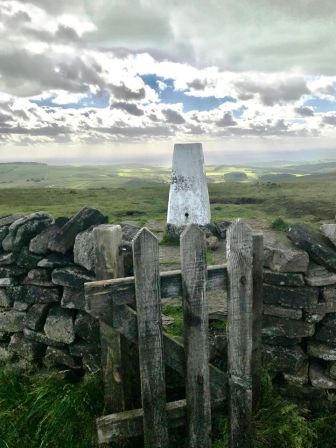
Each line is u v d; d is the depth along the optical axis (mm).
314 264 4359
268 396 4219
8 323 5094
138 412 3779
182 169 11352
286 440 3861
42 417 4098
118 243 3895
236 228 3412
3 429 4012
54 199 49375
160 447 3697
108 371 3977
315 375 4262
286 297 4223
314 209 30969
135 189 64062
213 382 3779
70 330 4629
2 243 5062
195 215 11273
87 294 3316
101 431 3670
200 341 3543
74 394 4180
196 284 3424
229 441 3830
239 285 3535
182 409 3719
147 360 3486
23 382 4723
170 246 10258
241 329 3625
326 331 4246
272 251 4324
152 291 3369
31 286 4914
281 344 4359
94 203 40844
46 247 4723
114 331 3826
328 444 4004
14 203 45906
